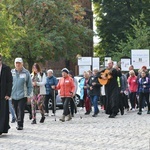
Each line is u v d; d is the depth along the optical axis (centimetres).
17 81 1678
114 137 1405
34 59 4831
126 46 4900
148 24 5891
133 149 1156
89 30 5103
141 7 6062
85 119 2106
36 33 4622
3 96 1501
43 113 1959
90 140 1344
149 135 1442
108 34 6162
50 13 4825
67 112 2009
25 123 1945
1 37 4147
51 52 4756
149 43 4903
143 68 2389
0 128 1490
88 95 2380
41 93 1939
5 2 4712
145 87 2353
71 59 5056
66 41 4912
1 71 1509
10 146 1254
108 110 2197
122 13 6056
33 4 4659
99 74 2211
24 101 1689
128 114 2391
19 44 4597
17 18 4728
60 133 1539
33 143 1305
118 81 2295
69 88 2014
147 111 2553
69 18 4922
